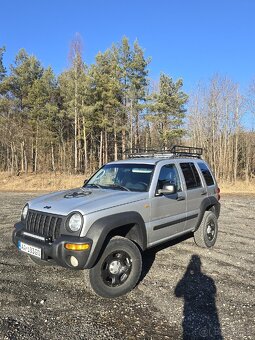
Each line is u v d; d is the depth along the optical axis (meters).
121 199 4.89
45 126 40.03
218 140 37.94
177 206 6.00
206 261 6.21
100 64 35.56
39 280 5.21
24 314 4.09
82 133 39.75
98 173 6.41
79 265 4.21
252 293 4.77
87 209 4.46
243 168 40.34
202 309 4.26
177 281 5.23
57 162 43.09
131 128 35.72
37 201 5.25
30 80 42.81
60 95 41.97
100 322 3.92
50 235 4.57
